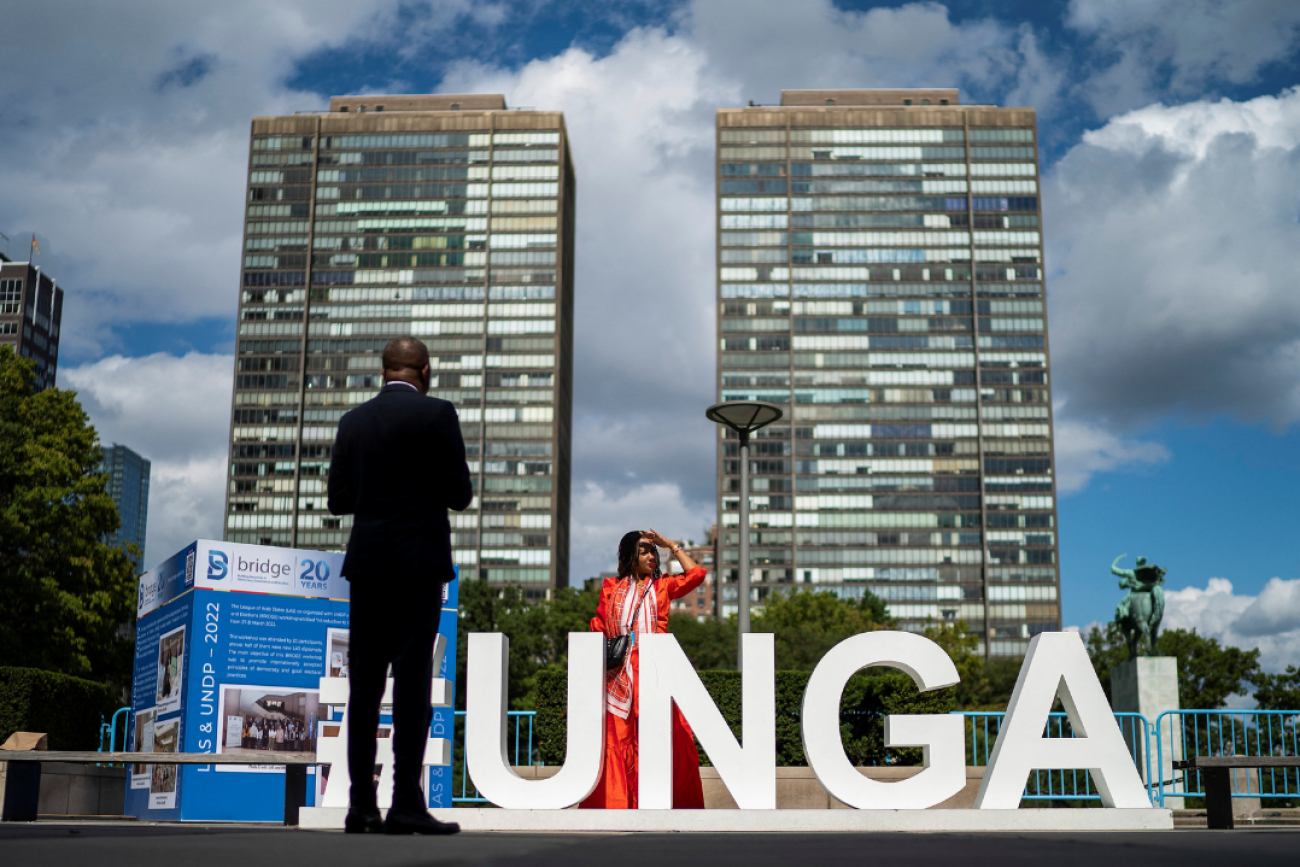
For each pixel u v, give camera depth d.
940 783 7.77
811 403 166.62
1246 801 15.88
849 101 181.50
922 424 166.00
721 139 174.75
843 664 7.99
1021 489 163.50
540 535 161.00
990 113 174.38
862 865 2.93
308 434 162.00
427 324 167.12
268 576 14.59
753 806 7.87
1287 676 52.66
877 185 172.75
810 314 169.12
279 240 169.25
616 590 8.60
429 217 170.50
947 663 7.96
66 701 16.92
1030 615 159.75
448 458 4.79
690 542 156.88
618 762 8.27
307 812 7.73
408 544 4.64
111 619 32.38
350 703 4.63
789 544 162.62
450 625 14.22
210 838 3.66
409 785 4.56
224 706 14.09
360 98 180.12
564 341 174.50
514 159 172.38
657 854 3.40
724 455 166.00
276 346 165.62
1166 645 54.75
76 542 31.52
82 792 15.55
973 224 171.12
